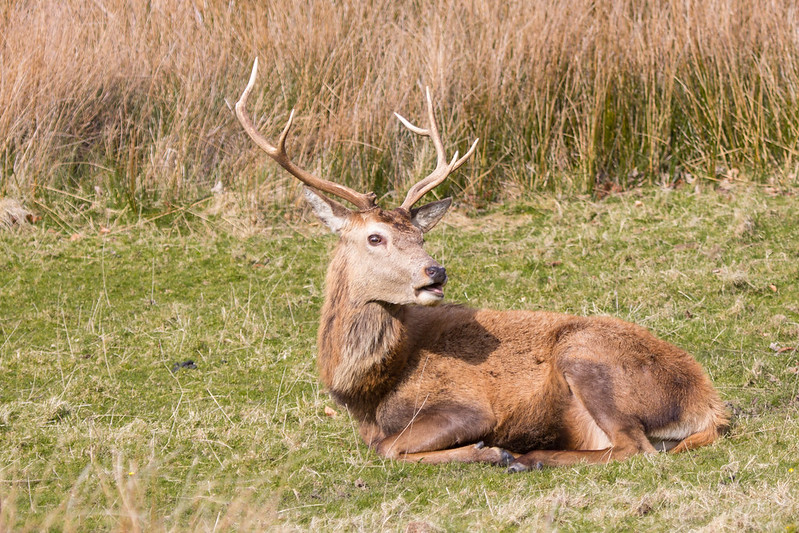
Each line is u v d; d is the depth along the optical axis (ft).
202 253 95.91
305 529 45.88
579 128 111.14
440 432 56.54
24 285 88.38
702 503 44.83
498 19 115.55
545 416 57.77
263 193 104.88
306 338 78.59
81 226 101.45
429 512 47.34
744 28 113.91
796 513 42.75
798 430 55.57
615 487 48.42
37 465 56.24
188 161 108.88
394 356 57.67
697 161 111.86
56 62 108.68
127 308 84.28
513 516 45.14
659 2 117.08
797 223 96.22
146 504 50.01
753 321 77.77
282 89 110.01
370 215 58.29
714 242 94.12
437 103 108.47
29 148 105.19
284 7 116.47
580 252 94.58
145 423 62.18
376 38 113.50
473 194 108.47
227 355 75.56
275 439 59.41
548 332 59.62
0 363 72.90
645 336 58.95
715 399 57.93
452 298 85.30
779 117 111.75
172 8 117.19
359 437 60.23
